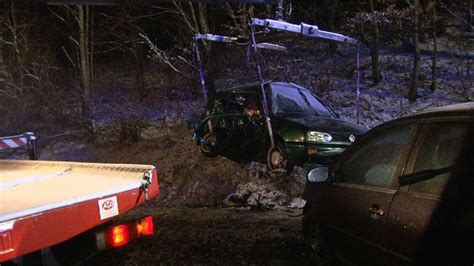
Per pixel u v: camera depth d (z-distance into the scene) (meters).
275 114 8.62
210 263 5.27
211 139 9.95
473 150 3.04
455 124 3.26
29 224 2.78
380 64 16.77
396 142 3.84
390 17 13.80
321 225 4.73
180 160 10.74
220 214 7.85
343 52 18.66
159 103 16.22
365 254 3.89
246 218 7.42
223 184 9.33
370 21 14.54
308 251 5.05
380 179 3.87
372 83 15.17
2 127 15.23
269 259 5.33
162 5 16.19
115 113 14.34
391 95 14.02
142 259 5.46
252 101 9.05
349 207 4.12
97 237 3.36
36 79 16.52
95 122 14.63
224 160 10.02
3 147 6.39
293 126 8.08
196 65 13.95
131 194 3.55
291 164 8.25
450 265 2.93
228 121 9.47
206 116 10.20
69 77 18.06
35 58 17.19
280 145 8.30
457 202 2.98
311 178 4.80
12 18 17.56
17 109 15.67
